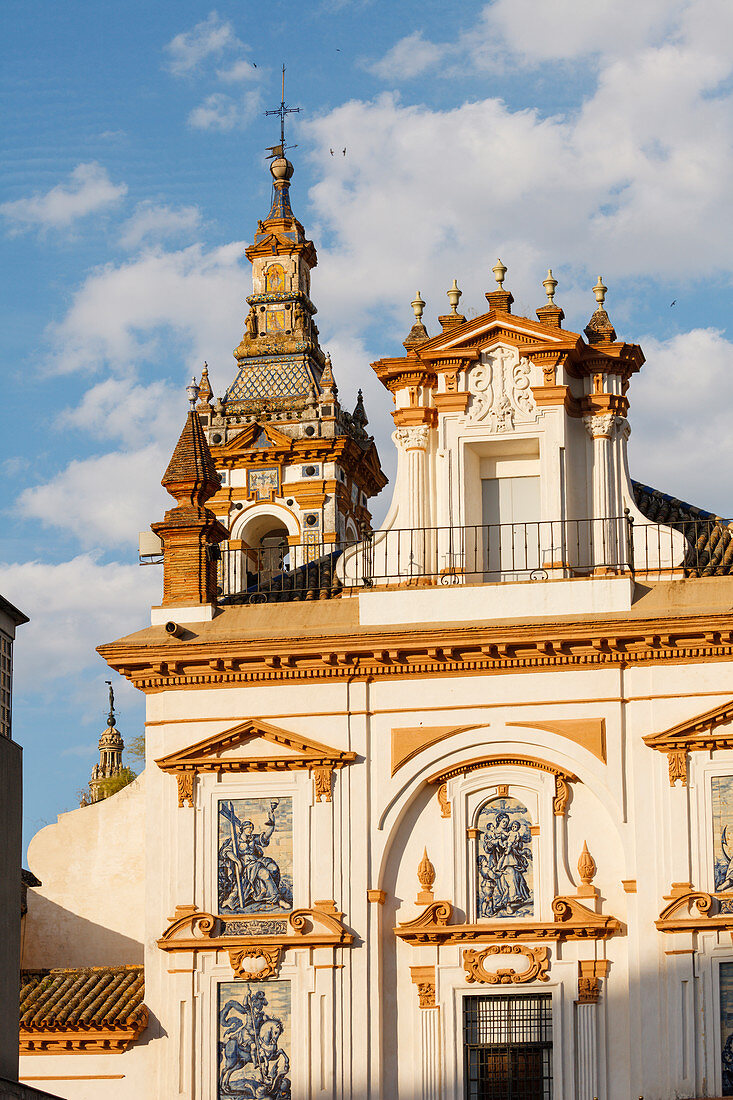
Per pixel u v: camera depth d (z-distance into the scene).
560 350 45.03
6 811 35.56
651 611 42.88
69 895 47.91
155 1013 43.06
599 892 42.25
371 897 42.69
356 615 44.47
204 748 43.94
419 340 46.53
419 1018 42.25
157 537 46.91
